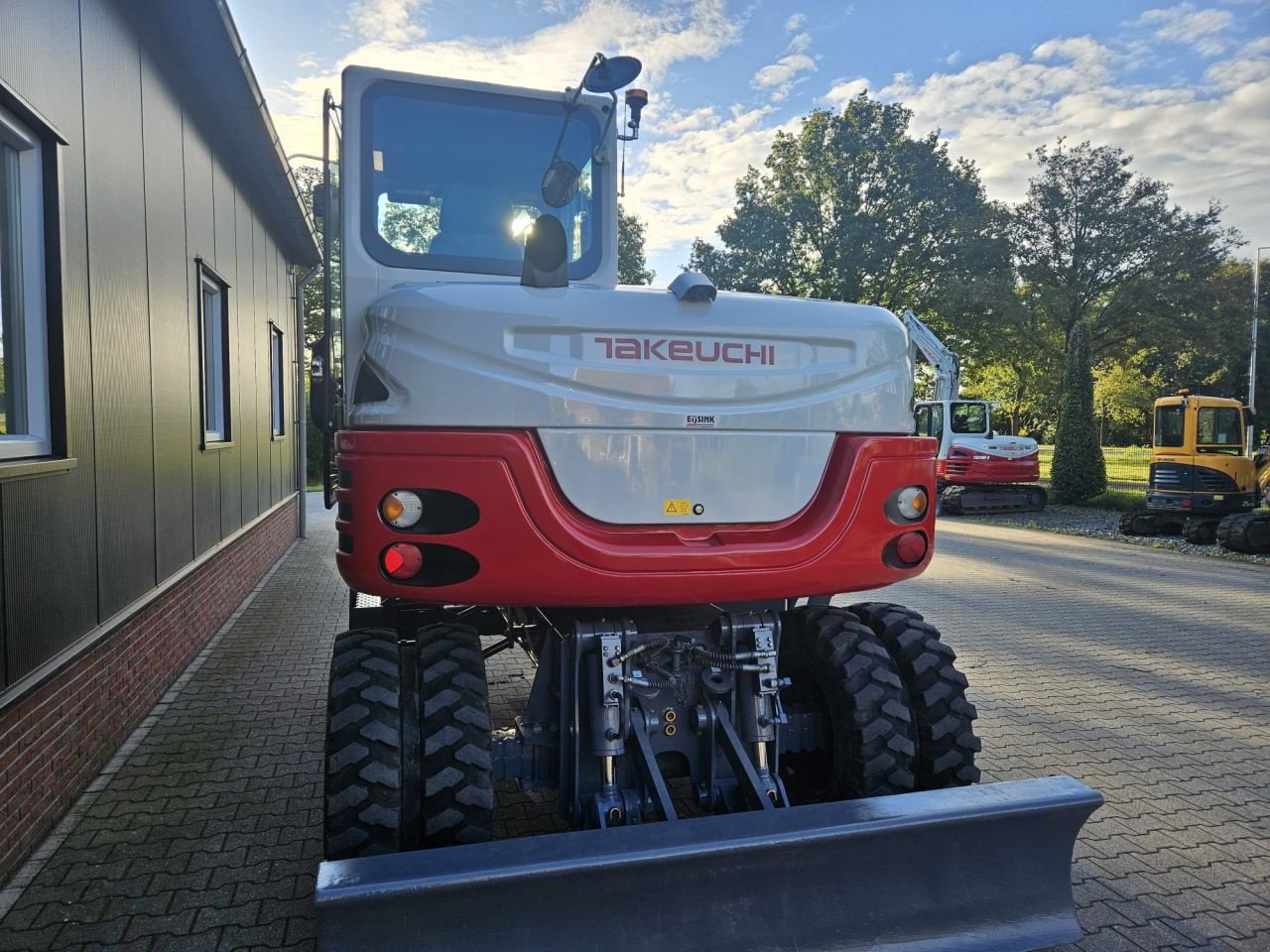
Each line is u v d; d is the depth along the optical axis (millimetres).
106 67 4477
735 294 3008
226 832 3648
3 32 3312
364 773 2566
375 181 3408
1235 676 6348
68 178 3930
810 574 2939
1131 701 5723
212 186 7066
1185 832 3826
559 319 2709
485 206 3547
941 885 2479
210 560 6844
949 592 9844
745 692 3092
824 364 3027
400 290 2752
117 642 4547
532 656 3842
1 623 3189
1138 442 53688
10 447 3439
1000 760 4656
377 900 2008
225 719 5035
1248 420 14141
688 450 2838
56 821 3703
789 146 33156
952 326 30812
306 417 13711
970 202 30344
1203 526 14219
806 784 3549
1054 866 2584
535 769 3018
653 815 2977
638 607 3250
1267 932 3055
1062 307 27719
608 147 3723
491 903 2111
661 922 2242
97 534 4215
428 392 2615
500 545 2633
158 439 5312
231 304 7863
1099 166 27844
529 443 2666
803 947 2346
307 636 7082
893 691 3150
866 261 30469
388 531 2574
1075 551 13727
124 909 3064
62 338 3779
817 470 3018
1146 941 2992
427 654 2891
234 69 6043
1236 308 27781
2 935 2896
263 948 2852
